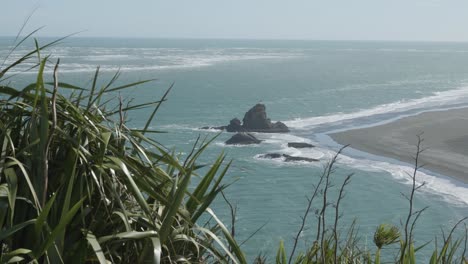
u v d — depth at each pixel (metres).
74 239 2.22
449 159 45.28
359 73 149.50
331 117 70.19
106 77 112.62
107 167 2.32
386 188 36.59
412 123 63.47
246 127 59.53
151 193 2.39
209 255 2.74
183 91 99.25
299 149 50.59
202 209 2.53
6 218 2.11
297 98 91.44
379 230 3.00
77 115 2.43
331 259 3.18
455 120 65.06
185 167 2.72
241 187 35.88
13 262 1.95
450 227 28.36
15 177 2.01
